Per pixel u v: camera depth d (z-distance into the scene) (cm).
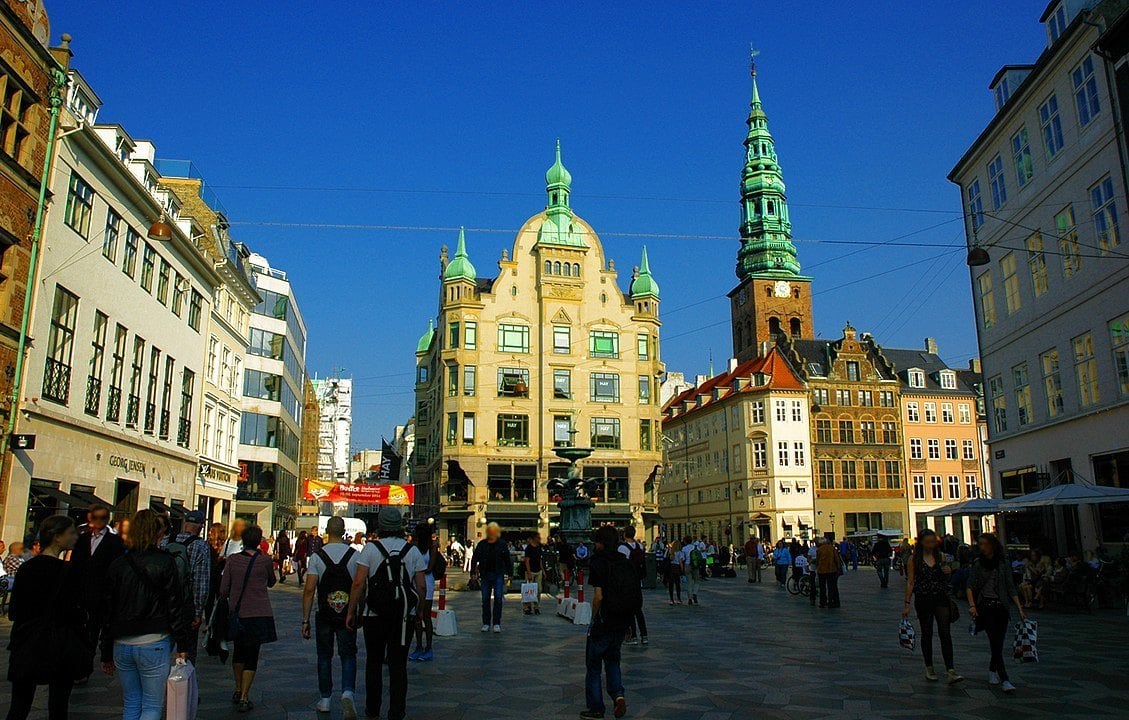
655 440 6022
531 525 5650
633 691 1022
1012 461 3072
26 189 2058
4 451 1961
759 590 3031
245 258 4600
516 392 5778
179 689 667
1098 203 2450
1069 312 2644
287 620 1877
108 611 659
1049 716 877
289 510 5628
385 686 1062
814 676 1124
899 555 4034
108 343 2553
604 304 6134
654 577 3084
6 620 1677
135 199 2706
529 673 1136
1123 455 2388
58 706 716
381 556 822
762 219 9531
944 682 1074
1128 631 1612
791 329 9194
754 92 9988
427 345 7588
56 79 2194
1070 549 2684
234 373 4262
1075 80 2542
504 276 6019
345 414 13788
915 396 7438
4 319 1977
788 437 6981
